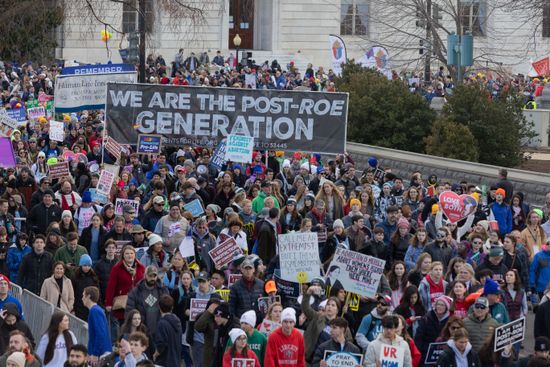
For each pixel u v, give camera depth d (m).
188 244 47.69
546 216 64.12
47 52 138.00
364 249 50.72
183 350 42.97
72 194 58.06
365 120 92.75
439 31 161.00
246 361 36.06
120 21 164.25
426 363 37.84
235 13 179.62
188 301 42.00
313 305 40.41
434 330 39.12
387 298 39.19
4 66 127.38
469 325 38.09
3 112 78.62
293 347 36.56
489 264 45.50
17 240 49.94
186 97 73.31
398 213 54.69
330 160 82.00
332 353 36.16
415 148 91.50
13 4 123.12
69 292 44.06
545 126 97.69
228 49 173.38
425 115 91.69
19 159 72.75
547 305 41.31
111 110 73.38
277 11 179.12
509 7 130.88
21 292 45.00
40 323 42.09
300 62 176.75
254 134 73.44
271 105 73.19
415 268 44.16
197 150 77.69
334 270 41.94
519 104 88.00
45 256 47.03
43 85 118.62
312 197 57.34
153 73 133.25
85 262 44.50
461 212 56.19
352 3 178.00
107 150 71.88
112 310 43.69
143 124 73.50
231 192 62.47
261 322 40.75
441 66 138.00
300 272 42.91
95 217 50.56
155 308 41.00
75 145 75.19
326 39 178.62
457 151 84.50
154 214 52.94
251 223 55.22
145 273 41.19
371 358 36.06
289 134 73.31
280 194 60.81
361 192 60.12
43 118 86.81
